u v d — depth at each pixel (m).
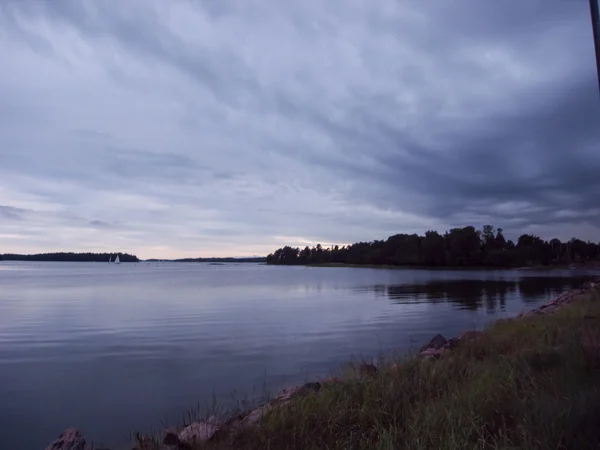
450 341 11.88
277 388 9.38
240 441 4.97
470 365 7.08
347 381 6.52
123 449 6.10
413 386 6.08
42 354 13.45
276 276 91.00
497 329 12.49
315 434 4.84
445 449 3.96
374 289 46.31
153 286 53.84
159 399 8.75
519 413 4.55
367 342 15.33
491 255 127.31
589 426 4.08
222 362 12.18
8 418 7.73
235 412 6.95
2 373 11.04
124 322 21.22
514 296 35.91
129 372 11.07
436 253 134.00
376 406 5.39
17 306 29.20
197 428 5.57
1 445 6.57
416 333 17.36
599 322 10.12
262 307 28.55
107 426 7.23
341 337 16.50
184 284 58.81
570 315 12.62
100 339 16.31
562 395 4.91
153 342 15.55
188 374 10.80
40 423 7.47
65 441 5.55
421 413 4.94
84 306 29.34
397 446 4.23
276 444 4.69
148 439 5.71
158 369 11.38
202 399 8.70
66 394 9.12
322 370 11.10
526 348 8.23
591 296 18.31
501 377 5.93
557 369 6.07
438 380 6.33
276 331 18.12
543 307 22.23
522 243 133.50
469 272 99.81
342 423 5.04
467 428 4.33
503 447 3.86
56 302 32.28
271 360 12.41
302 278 79.38
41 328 19.27
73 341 15.85
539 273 89.75
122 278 81.25
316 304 30.45
